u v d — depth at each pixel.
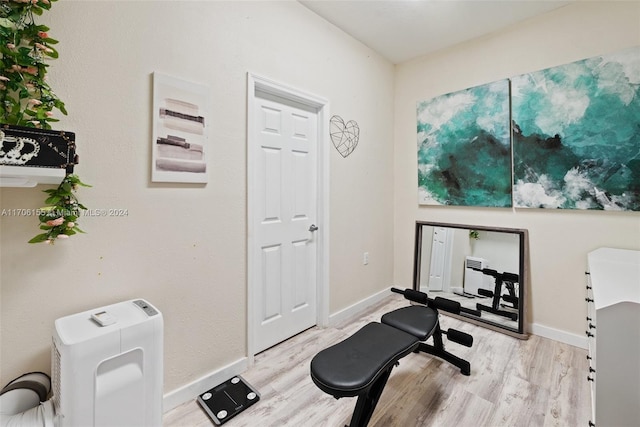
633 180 1.95
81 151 1.28
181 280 1.63
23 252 1.17
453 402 1.64
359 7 2.25
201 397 1.67
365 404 1.34
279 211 2.24
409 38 2.69
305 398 1.69
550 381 1.80
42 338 1.22
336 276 2.66
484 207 2.66
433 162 2.96
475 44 2.67
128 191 1.42
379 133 3.06
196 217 1.68
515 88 2.42
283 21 2.08
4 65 1.02
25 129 0.98
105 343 1.08
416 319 1.76
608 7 2.03
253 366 1.99
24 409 1.10
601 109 2.04
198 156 1.66
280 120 2.21
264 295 2.16
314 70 2.33
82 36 1.27
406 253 3.26
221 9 1.74
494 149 2.55
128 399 1.15
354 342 1.47
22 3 1.05
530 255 2.41
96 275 1.34
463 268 2.76
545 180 2.29
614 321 1.11
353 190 2.79
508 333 2.40
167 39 1.52
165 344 1.58
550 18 2.27
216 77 1.72
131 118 1.42
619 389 1.11
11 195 1.15
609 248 2.06
